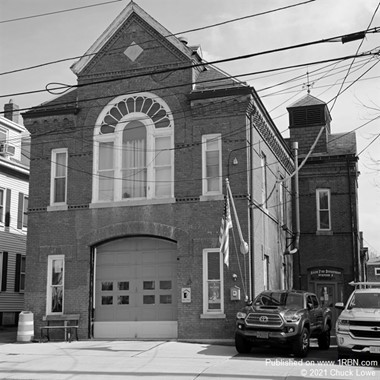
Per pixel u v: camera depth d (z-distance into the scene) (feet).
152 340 65.92
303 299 57.21
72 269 71.10
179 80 71.15
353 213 97.25
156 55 72.49
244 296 64.13
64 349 59.31
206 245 66.49
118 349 58.29
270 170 81.56
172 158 69.82
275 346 53.47
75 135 74.02
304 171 100.27
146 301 69.62
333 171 99.19
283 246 88.94
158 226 68.64
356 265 95.35
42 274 72.13
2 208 104.06
